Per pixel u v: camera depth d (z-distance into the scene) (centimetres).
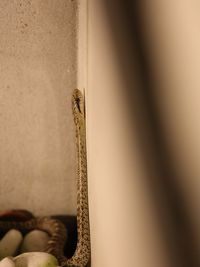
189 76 9
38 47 51
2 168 54
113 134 20
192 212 9
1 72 51
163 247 12
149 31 12
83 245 40
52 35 50
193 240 9
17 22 50
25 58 51
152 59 12
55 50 51
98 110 27
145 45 13
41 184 54
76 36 50
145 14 13
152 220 13
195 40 9
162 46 11
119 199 19
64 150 54
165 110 11
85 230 40
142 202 14
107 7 19
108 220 24
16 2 49
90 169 36
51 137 53
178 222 10
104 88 23
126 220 17
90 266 40
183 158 10
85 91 39
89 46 34
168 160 11
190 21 9
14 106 52
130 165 15
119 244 19
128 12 14
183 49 10
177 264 10
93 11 30
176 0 10
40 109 52
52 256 40
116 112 18
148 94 12
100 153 27
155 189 12
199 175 9
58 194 55
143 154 13
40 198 55
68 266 40
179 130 10
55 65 51
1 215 52
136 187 15
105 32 21
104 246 27
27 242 48
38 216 55
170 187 11
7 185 54
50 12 50
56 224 49
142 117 13
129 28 14
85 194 41
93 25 30
